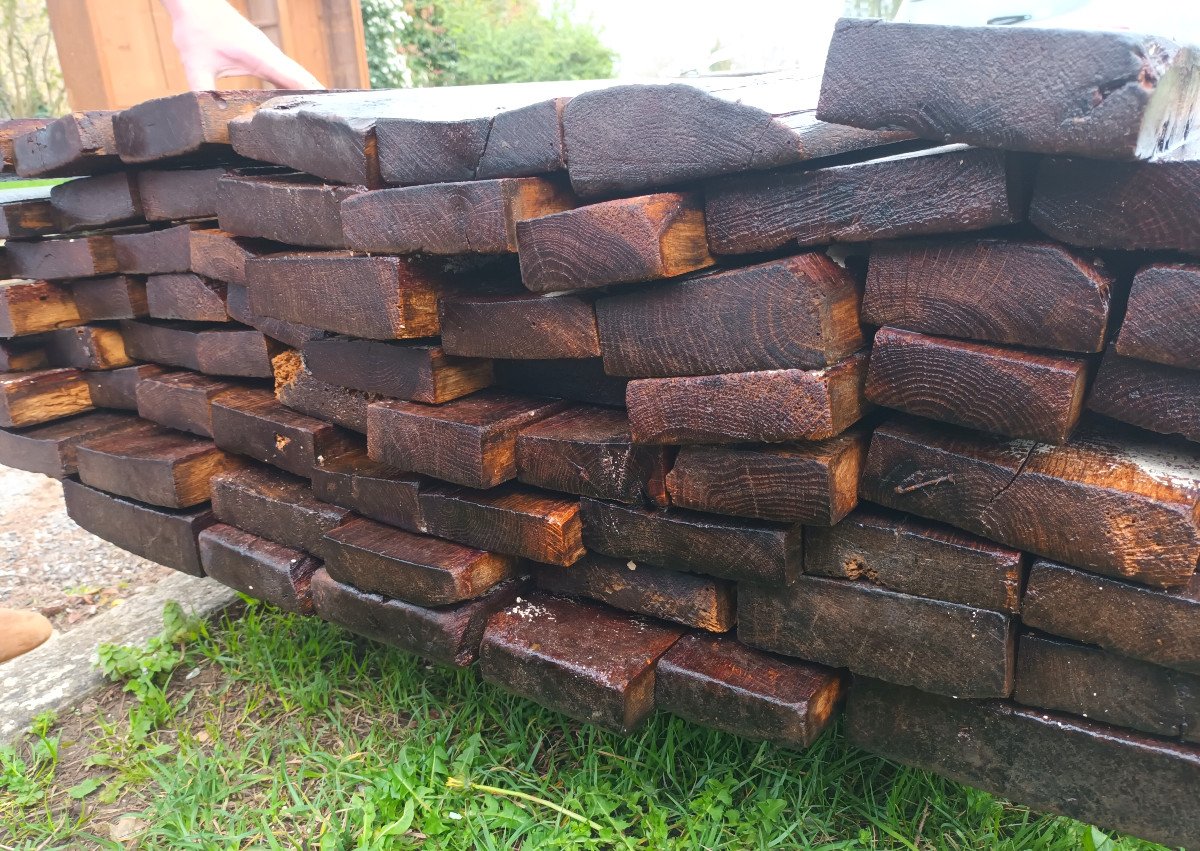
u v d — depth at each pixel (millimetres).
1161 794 1561
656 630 2033
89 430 3066
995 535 1552
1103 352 1482
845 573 1741
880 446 1633
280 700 2760
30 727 2730
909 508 1640
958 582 1609
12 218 2924
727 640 1981
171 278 2723
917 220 1461
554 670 1944
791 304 1545
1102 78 1180
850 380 1633
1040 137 1249
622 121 1618
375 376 2143
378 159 1955
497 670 2061
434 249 1832
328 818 2236
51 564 4148
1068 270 1390
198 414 2707
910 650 1695
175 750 2582
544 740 2436
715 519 1803
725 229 1675
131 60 4809
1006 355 1474
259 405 2576
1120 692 1546
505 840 2111
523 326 1857
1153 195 1305
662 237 1593
